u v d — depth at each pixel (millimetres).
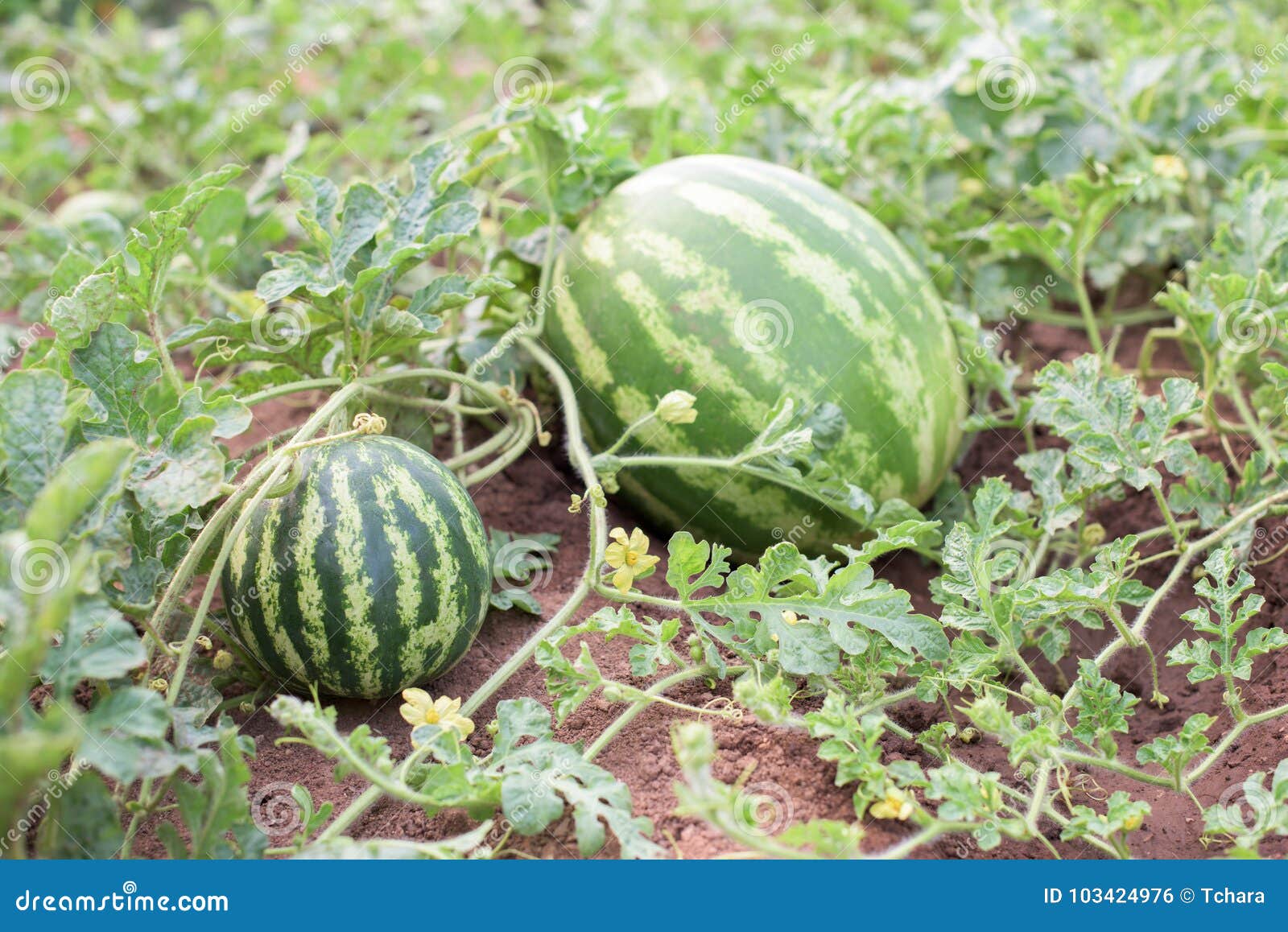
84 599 1829
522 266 3418
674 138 3775
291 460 2299
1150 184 3725
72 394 2057
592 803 2020
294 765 2449
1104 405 2652
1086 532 2904
